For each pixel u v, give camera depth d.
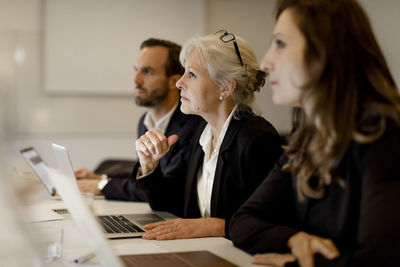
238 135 1.88
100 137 4.88
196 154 2.08
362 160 1.16
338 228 1.23
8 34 4.55
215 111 1.97
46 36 4.64
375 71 1.19
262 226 1.36
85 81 4.79
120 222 1.87
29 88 4.62
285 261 1.20
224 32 2.00
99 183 2.82
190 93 1.96
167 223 1.70
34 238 1.02
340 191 1.24
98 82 4.82
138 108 4.97
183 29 5.02
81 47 4.76
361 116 1.17
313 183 1.31
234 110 1.94
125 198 2.55
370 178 1.12
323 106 1.17
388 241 1.05
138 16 4.89
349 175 1.20
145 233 1.63
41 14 4.62
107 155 4.91
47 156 4.69
